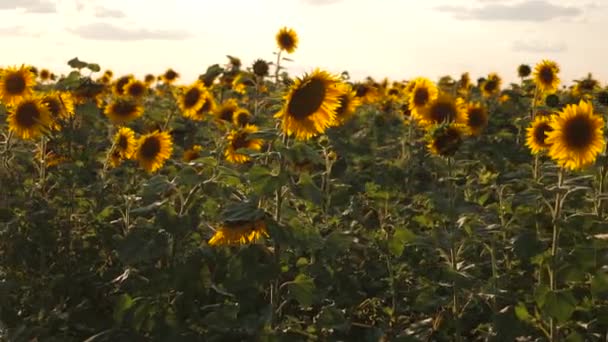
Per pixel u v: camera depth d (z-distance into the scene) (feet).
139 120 55.16
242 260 20.53
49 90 40.52
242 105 59.36
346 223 29.32
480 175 34.12
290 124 20.70
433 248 22.30
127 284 23.90
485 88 68.54
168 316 22.18
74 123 35.99
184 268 22.17
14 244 26.86
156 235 22.12
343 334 24.36
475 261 27.32
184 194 25.26
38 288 26.48
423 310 23.18
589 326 22.07
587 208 26.32
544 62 50.80
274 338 20.38
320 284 25.91
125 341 22.11
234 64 59.00
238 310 21.16
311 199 20.62
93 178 33.81
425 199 31.65
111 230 27.94
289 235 20.36
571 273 20.85
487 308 24.88
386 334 24.90
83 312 24.99
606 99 31.76
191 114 47.60
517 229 23.80
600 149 22.39
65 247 27.68
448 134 25.05
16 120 31.30
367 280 27.40
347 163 43.88
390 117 62.34
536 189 21.67
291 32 51.37
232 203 20.59
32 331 23.58
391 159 47.88
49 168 32.58
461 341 22.80
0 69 33.37
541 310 20.85
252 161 32.27
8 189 29.25
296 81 20.43
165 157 32.07
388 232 28.09
